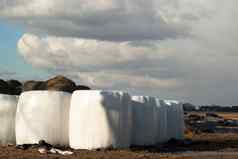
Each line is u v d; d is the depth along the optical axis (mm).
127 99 20047
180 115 26234
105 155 17859
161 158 17609
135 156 17797
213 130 37500
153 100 23094
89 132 19328
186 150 21422
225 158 18250
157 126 23297
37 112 19797
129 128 20250
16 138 20453
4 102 20922
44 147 19016
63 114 20125
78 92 19797
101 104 19250
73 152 18562
